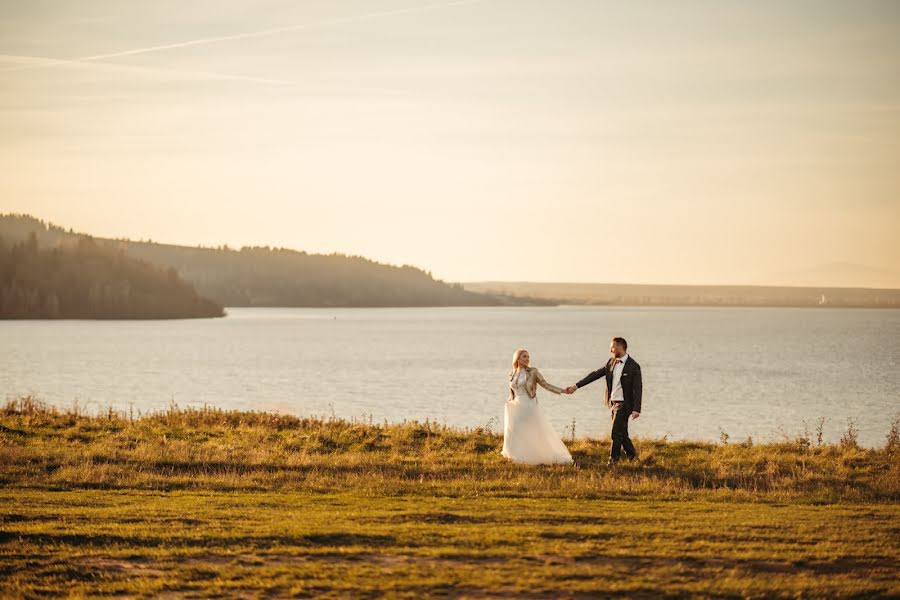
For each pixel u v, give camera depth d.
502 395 56.06
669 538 9.67
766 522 10.59
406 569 8.39
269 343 127.19
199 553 8.99
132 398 53.69
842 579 8.23
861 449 18.73
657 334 170.88
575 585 7.89
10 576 8.20
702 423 42.94
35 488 13.00
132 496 12.34
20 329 178.62
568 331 182.12
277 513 11.00
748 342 137.62
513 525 10.36
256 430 20.47
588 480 13.87
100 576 8.24
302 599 7.57
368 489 12.98
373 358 95.31
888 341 142.12
